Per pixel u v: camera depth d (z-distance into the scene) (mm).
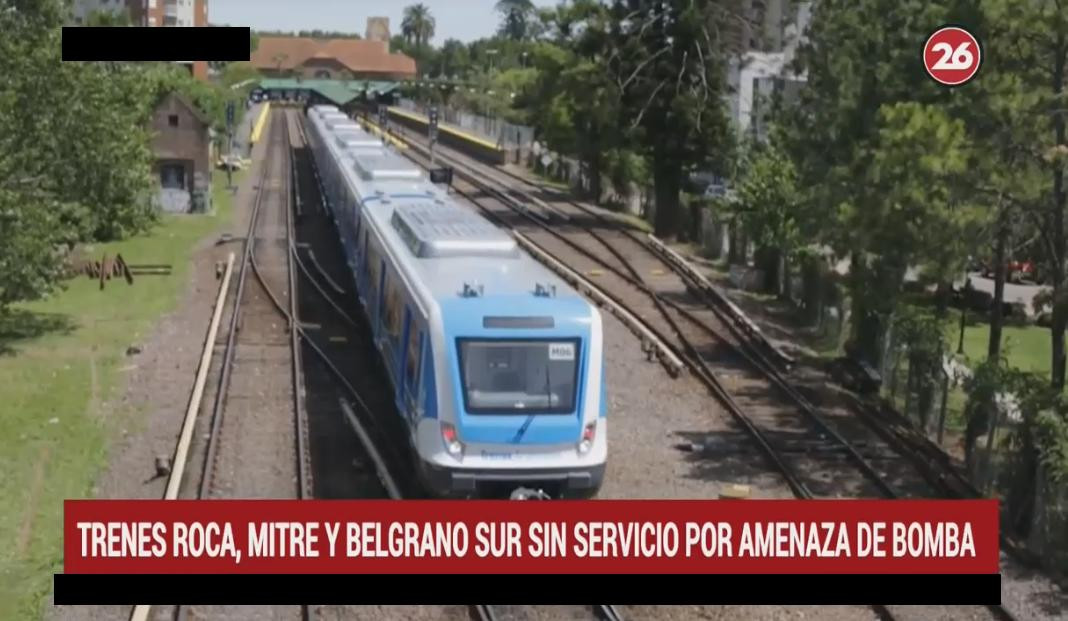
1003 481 19938
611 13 52844
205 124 51312
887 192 22953
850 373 27391
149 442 21516
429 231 22875
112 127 32406
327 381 26125
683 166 51062
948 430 24547
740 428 23547
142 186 42812
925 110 22797
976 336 35094
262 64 157125
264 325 31516
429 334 17734
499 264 21359
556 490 17703
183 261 40531
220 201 56406
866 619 15125
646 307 35031
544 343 17594
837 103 29750
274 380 26000
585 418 17625
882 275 26500
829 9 31312
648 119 50688
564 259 43062
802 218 30109
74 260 37875
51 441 21406
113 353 28062
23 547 16844
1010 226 23172
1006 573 17219
